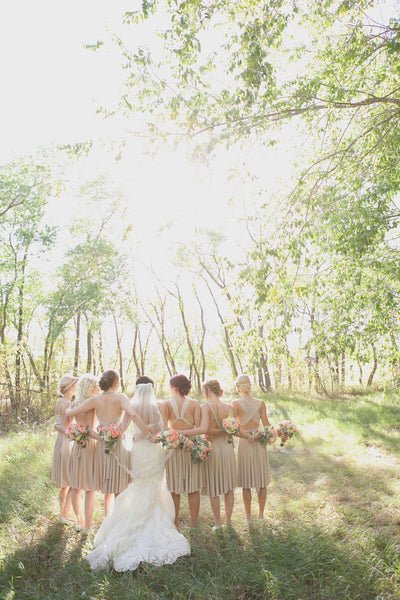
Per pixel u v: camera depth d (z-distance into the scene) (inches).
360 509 220.1
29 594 150.1
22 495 238.2
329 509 219.8
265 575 152.6
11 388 657.0
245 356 265.3
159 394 952.9
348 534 188.2
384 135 246.1
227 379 1047.0
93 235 775.7
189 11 212.7
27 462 306.0
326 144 296.4
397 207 259.1
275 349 253.6
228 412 212.4
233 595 146.2
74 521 213.0
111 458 197.9
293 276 254.1
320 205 245.6
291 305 246.4
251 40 219.6
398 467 290.5
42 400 668.7
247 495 211.8
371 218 232.2
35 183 684.1
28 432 459.5
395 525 198.5
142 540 176.6
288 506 230.1
